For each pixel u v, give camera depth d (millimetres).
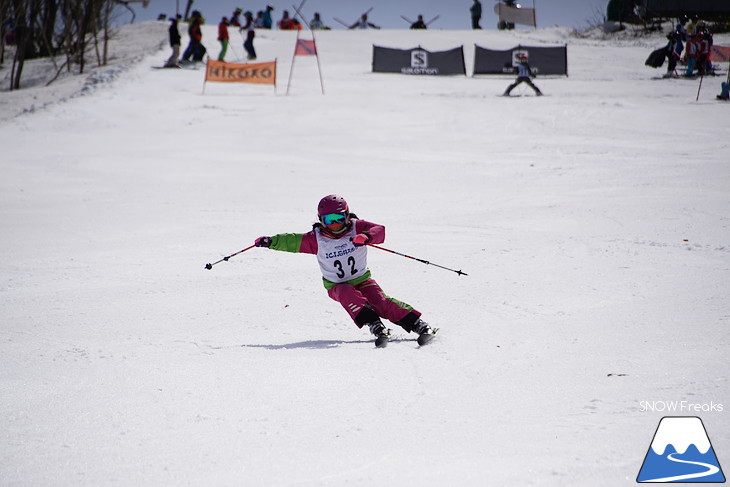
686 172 51750
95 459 12797
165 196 51188
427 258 32531
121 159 65250
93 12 135250
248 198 49906
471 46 150500
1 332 23734
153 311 25984
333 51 145625
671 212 39188
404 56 122312
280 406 15188
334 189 52125
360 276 21609
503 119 79812
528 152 63969
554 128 74375
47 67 139875
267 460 12398
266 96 100062
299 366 18297
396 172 57781
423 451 12516
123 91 100375
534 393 15359
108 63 138625
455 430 13438
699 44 108312
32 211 46969
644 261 29281
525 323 21953
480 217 41375
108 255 35844
